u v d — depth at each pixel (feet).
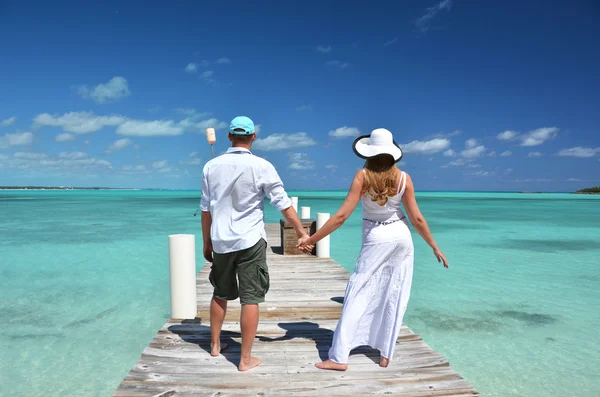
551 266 32.71
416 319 19.74
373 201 9.32
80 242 43.39
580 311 20.98
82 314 20.22
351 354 10.77
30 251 37.99
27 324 18.76
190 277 13.47
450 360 15.25
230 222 9.02
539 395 12.74
